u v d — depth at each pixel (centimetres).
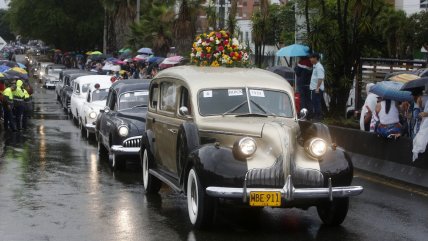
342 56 1917
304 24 2166
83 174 1387
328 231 889
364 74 2069
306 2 1909
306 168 850
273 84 1010
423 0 3525
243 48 1196
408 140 1280
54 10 7338
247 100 982
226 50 1166
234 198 827
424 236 855
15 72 2831
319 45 1892
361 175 1370
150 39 4303
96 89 2122
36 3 7475
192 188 904
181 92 1023
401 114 1492
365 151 1435
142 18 4534
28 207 1034
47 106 3506
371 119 1495
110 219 951
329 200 859
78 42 7781
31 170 1432
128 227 901
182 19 3719
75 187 1225
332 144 896
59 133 2264
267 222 947
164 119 1080
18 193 1155
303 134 934
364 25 1880
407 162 1284
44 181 1288
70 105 2814
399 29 2642
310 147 858
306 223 941
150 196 1141
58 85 3778
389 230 890
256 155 851
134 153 1412
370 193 1170
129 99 1583
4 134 2220
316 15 2033
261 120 937
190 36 3719
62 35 7625
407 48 2761
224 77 1011
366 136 1432
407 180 1259
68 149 1830
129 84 1634
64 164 1534
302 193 834
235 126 898
